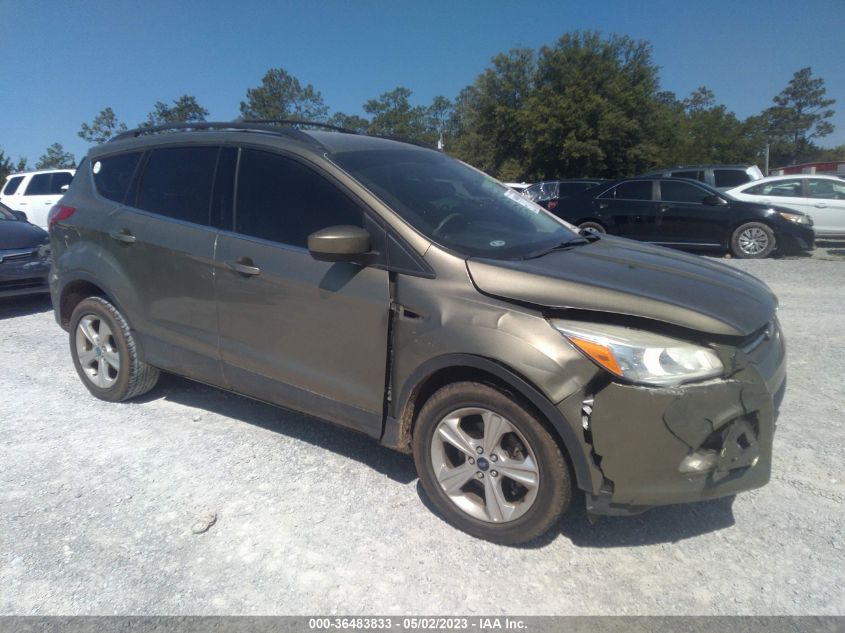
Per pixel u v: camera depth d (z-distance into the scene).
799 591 2.50
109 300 4.21
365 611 2.42
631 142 38.12
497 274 2.72
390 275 2.93
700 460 2.48
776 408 2.74
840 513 3.01
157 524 2.97
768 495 3.18
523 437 2.63
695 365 2.46
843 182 13.02
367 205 3.06
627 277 2.82
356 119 77.38
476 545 2.81
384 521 2.99
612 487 2.50
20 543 2.83
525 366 2.51
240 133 3.66
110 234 4.06
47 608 2.43
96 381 4.39
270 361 3.39
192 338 3.73
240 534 2.89
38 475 3.41
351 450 3.70
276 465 3.52
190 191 3.77
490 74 40.38
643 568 2.66
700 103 83.50
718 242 11.75
